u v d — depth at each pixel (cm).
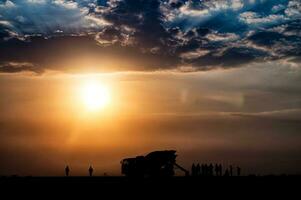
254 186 5209
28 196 4688
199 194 4753
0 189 5100
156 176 5928
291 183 5388
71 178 6100
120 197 4612
